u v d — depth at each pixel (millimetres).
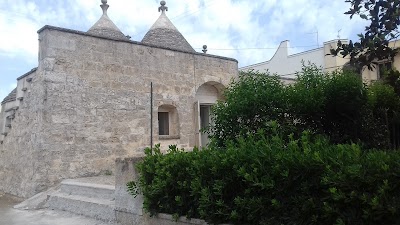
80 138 13250
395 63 14102
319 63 25312
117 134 14219
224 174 5367
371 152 4535
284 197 4766
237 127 7156
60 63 13039
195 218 5848
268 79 7629
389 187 3895
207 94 17953
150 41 18766
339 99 7586
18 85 14633
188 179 5945
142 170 6844
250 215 4969
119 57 14578
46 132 12516
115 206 8023
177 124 16234
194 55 17016
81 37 13617
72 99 13203
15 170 14164
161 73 15797
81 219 8883
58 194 11109
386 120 8570
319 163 4395
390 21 4426
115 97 14312
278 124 6758
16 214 10133
